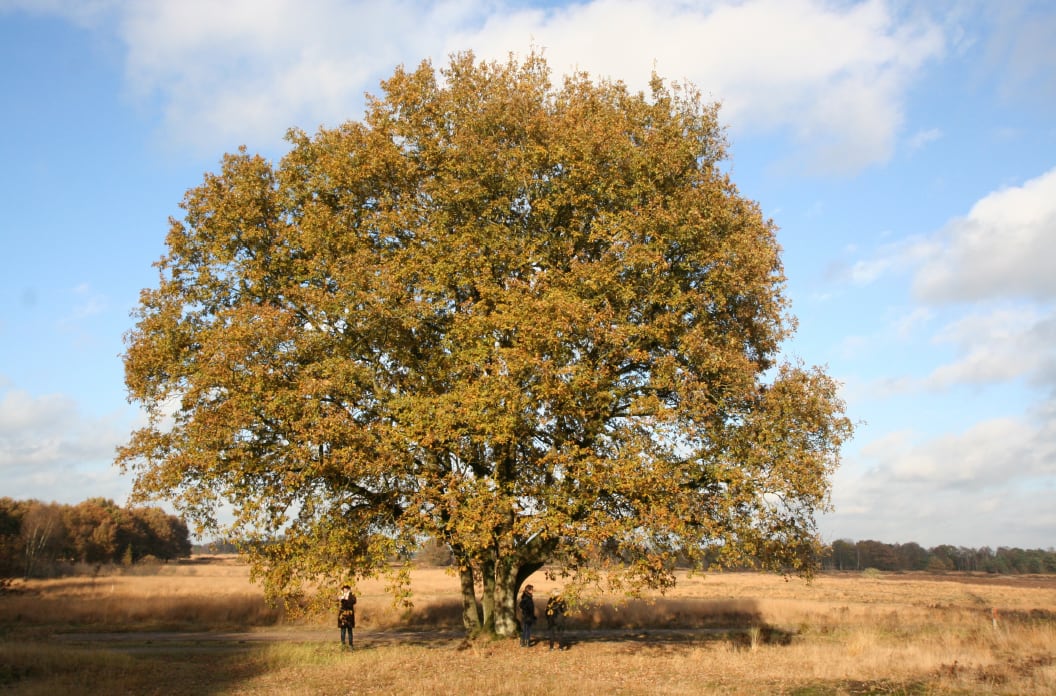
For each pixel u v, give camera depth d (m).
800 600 52.22
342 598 23.81
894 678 17.08
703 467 20.17
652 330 19.70
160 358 20.48
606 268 19.58
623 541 18.53
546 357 18.61
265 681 17.19
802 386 20.33
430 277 21.02
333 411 19.09
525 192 22.00
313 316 20.95
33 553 80.81
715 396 20.25
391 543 19.30
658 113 23.05
